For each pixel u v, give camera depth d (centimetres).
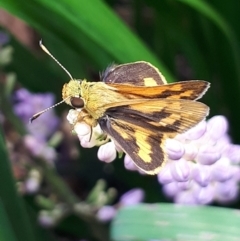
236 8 11
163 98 7
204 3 11
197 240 8
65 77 13
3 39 12
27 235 8
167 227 8
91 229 11
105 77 7
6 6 9
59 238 13
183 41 12
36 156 10
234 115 12
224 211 8
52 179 10
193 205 8
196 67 13
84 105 7
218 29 12
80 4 9
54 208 10
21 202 8
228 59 12
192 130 7
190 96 7
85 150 13
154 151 7
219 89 13
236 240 8
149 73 7
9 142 10
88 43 10
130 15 16
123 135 7
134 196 10
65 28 9
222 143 7
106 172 13
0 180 8
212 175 7
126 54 10
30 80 13
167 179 7
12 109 10
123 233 8
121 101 7
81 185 14
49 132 11
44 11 9
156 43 13
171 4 12
